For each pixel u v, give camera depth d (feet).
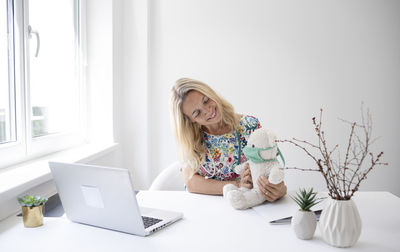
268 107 9.63
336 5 9.38
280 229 3.96
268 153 4.60
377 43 9.44
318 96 9.58
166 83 9.72
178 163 6.88
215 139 5.71
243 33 9.50
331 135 9.63
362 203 4.84
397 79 9.50
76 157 6.55
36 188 5.24
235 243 3.60
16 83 5.89
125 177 3.62
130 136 9.27
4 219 4.40
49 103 7.16
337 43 9.45
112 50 8.38
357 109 9.59
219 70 9.62
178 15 9.57
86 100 8.50
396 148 9.59
